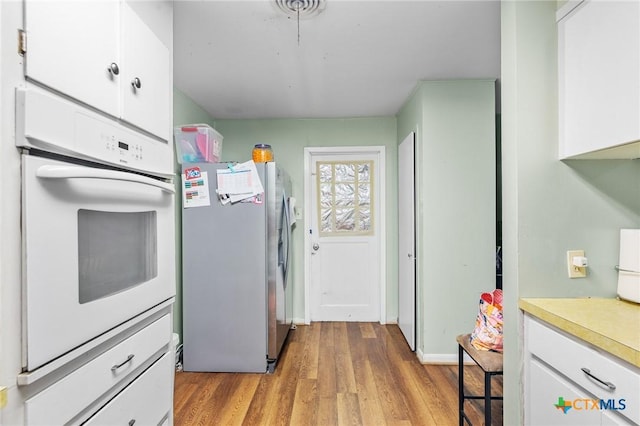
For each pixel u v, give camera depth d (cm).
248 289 254
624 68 107
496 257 280
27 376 68
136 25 111
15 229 67
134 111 110
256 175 252
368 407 206
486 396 154
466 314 267
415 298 288
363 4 165
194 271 256
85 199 84
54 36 77
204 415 199
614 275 136
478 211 267
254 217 253
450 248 268
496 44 207
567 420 110
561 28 133
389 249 365
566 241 135
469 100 266
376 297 374
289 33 192
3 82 66
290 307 345
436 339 268
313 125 367
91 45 89
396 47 210
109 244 95
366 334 332
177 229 272
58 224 76
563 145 133
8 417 66
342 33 193
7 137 66
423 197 267
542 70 135
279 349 272
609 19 112
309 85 273
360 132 365
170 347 136
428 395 219
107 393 97
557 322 113
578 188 136
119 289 100
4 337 65
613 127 111
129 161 105
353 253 374
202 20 179
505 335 146
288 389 228
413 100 292
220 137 297
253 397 218
